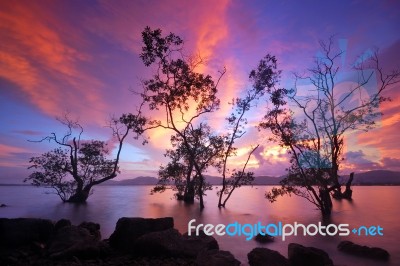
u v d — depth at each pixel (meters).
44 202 50.78
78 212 36.31
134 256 12.67
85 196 47.16
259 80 37.78
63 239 12.70
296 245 12.51
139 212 36.28
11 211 37.03
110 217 31.52
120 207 42.88
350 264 13.53
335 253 15.51
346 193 54.56
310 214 34.50
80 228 13.56
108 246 13.27
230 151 41.12
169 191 112.62
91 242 12.55
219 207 41.88
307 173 29.86
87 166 47.38
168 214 34.38
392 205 47.47
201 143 42.91
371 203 51.69
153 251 12.65
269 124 30.31
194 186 48.38
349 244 15.80
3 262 11.13
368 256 14.70
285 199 66.56
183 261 11.77
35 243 12.88
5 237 13.08
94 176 47.97
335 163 29.59
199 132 42.19
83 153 46.38
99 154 46.94
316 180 30.00
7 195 81.50
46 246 12.96
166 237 13.07
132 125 39.09
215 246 13.65
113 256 12.79
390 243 19.03
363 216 32.56
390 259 14.34
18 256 11.77
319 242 18.98
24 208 40.75
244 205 48.03
